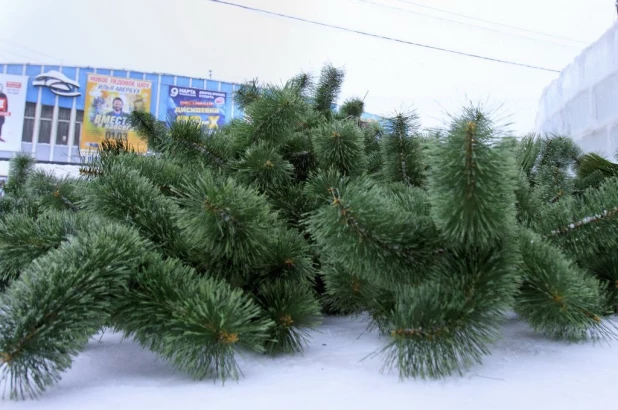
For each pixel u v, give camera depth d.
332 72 3.00
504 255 1.04
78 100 14.09
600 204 1.32
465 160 0.94
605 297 1.48
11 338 0.85
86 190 1.36
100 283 0.95
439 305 1.00
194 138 1.65
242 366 1.15
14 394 0.90
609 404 0.88
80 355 1.24
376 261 1.05
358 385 0.99
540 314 1.22
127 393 0.94
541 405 0.87
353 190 1.08
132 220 1.29
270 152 1.54
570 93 4.97
